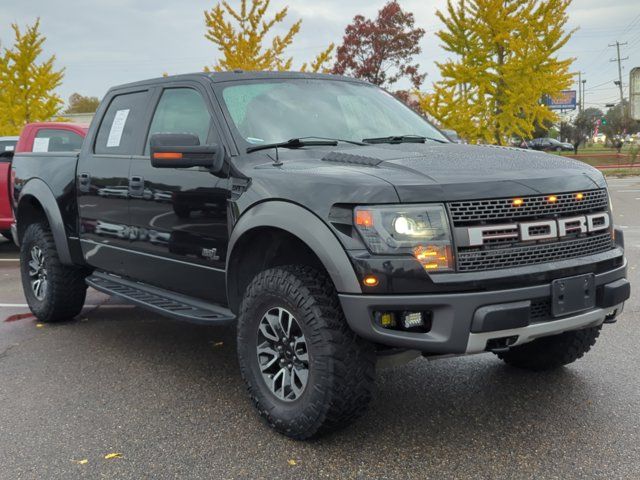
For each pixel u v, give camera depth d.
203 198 4.11
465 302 3.07
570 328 3.37
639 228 11.98
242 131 4.11
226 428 3.67
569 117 78.69
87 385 4.41
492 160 3.60
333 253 3.17
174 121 4.64
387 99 5.07
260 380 3.64
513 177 3.33
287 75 4.72
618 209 15.37
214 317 4.01
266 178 3.64
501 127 25.41
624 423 3.59
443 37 25.41
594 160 40.38
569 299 3.30
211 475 3.13
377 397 4.08
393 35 33.84
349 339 3.23
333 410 3.26
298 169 3.58
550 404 3.89
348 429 3.61
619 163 37.16
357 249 3.13
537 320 3.28
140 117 4.99
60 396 4.21
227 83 4.44
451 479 3.04
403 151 3.83
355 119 4.55
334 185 3.27
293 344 3.47
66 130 9.67
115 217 5.00
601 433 3.48
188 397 4.16
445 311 3.08
